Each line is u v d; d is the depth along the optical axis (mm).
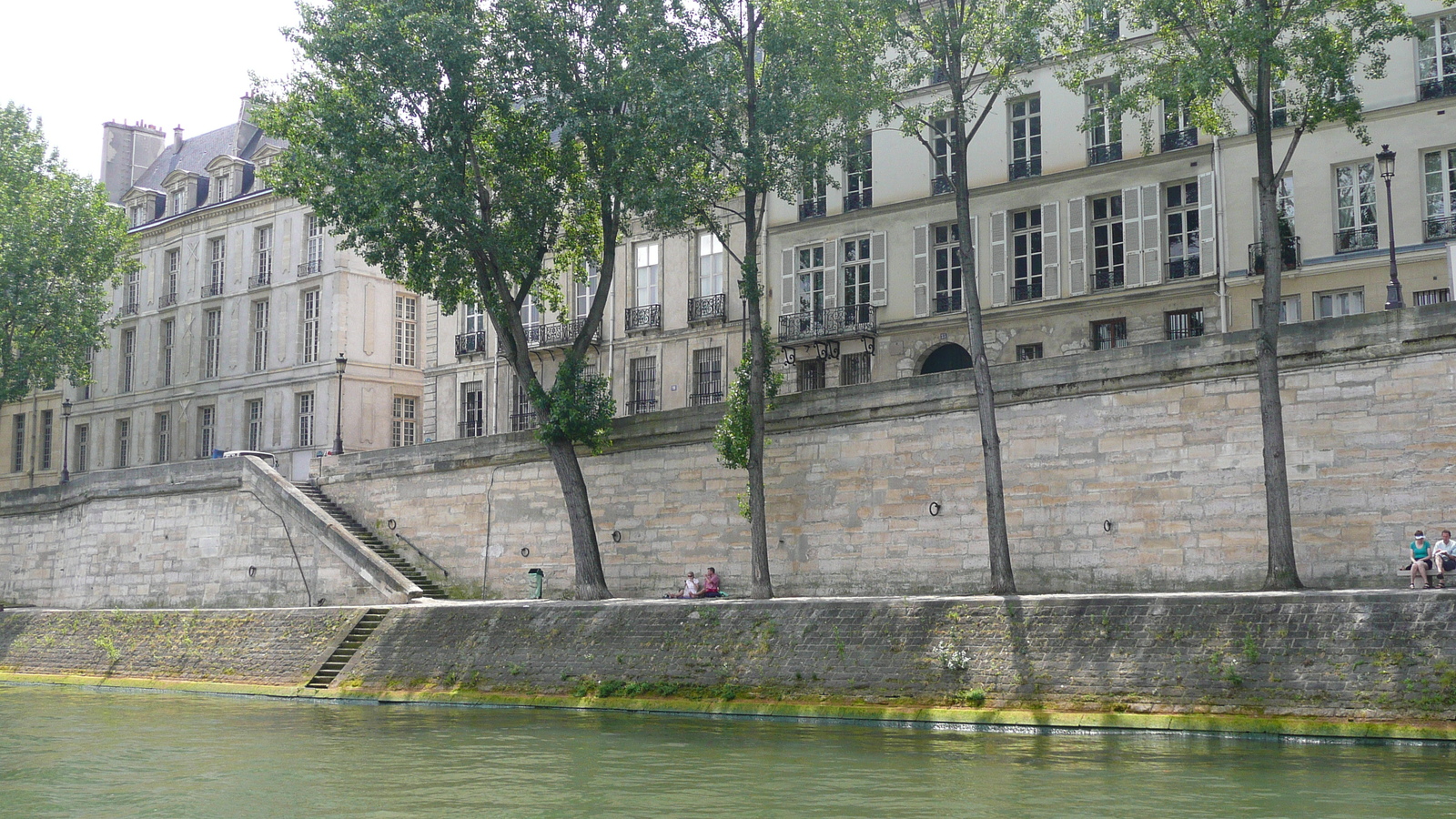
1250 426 24172
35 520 45750
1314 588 23328
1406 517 22578
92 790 17359
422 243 29859
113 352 59312
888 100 25750
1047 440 26484
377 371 51281
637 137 28516
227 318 54469
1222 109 25078
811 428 29656
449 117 29094
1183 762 17297
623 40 29109
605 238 31250
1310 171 30375
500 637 27875
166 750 20969
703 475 31266
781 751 19281
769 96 27656
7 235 46562
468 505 36062
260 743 21547
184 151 60750
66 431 51531
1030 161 34438
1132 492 25391
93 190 49375
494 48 29375
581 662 26312
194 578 40031
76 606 43531
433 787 16938
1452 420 22234
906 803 15148
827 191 37688
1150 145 31844
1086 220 33312
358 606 31641
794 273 38031
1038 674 21500
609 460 33000
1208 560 24422
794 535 29656
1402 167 29266
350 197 29062
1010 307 34250
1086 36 24688
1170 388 25109
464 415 45469
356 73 29297
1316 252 30203
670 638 25672
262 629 32500
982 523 27078
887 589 28203
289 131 30750
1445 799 14406
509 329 31297
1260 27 21656
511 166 30484
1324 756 17406
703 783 16797
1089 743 19266
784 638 24391
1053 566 26188
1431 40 29250
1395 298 25609
